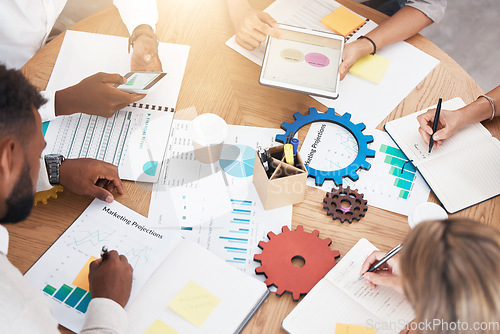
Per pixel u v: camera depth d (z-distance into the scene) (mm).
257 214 1228
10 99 857
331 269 1132
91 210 1224
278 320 1077
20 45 1712
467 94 1474
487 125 1411
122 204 1237
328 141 1359
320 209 1241
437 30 2906
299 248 1170
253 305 1084
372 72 1501
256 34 1518
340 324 1052
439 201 1261
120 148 1337
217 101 1432
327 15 1628
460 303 713
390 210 1247
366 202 1248
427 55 1559
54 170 1243
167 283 1108
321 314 1066
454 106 1436
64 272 1122
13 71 897
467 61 2799
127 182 1275
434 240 738
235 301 1083
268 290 1117
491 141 1362
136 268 1129
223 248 1174
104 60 1510
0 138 854
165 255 1153
